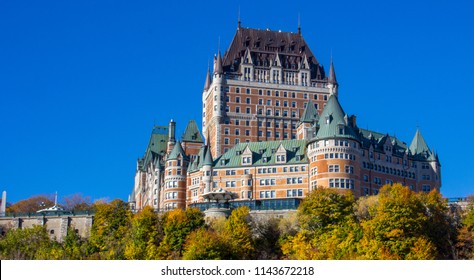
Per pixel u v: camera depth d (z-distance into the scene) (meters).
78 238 135.12
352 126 165.25
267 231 122.25
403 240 106.69
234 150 171.75
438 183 177.62
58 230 145.25
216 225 123.75
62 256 119.25
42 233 131.38
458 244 110.81
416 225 109.06
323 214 120.62
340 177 152.75
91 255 121.62
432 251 106.00
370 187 161.25
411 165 175.50
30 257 121.06
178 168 178.25
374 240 106.75
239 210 123.69
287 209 137.50
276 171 162.88
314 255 106.62
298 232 119.50
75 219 145.75
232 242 113.31
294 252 112.06
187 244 113.75
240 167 166.25
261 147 169.75
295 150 165.25
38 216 147.38
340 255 105.56
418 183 176.12
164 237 120.50
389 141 171.00
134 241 122.94
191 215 124.94
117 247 123.12
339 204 122.12
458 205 131.75
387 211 110.88
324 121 158.88
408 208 110.31
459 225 119.25
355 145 156.50
